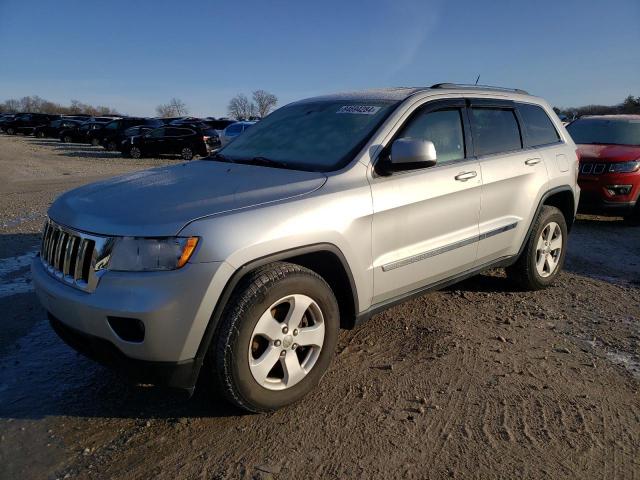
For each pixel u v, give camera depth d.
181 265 2.46
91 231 2.60
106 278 2.49
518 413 2.91
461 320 4.20
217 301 2.54
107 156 24.00
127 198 2.86
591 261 6.11
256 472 2.43
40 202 9.85
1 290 4.82
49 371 3.38
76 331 2.63
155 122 30.28
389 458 2.53
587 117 9.67
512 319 4.24
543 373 3.37
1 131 46.88
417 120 3.61
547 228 4.80
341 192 3.03
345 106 3.87
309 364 2.98
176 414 2.89
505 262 4.41
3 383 3.22
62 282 2.74
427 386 3.19
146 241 2.47
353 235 3.05
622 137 8.79
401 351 3.65
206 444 2.63
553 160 4.71
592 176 7.92
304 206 2.85
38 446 2.62
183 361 2.52
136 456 2.54
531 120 4.73
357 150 3.30
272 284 2.68
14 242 6.58
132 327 2.49
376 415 2.88
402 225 3.35
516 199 4.30
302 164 3.40
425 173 3.52
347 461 2.50
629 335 3.98
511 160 4.25
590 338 3.92
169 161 21.66
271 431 2.73
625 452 2.59
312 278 2.87
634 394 3.14
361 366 3.43
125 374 2.64
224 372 2.62
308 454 2.55
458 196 3.72
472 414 2.90
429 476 2.41
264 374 2.77
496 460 2.52
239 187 2.94
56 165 18.86
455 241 3.75
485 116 4.20
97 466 2.47
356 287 3.14
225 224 2.57
